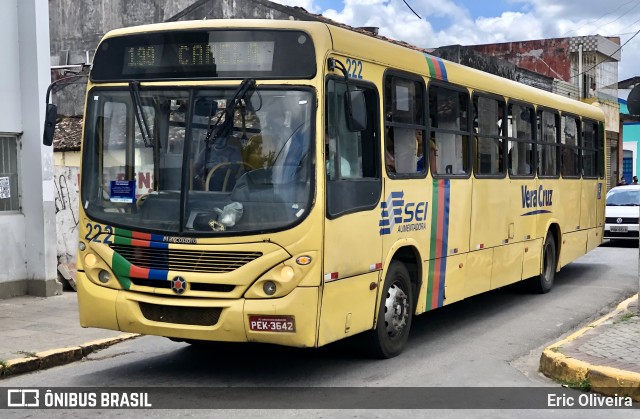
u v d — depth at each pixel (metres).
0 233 11.76
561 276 15.79
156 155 7.18
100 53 7.58
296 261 6.77
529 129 12.56
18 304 11.52
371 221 7.79
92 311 7.32
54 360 8.46
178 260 6.96
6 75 11.82
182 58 7.22
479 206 10.54
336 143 7.21
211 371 7.98
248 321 6.78
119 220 7.22
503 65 30.25
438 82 9.44
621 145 47.09
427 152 9.11
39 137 11.95
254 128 6.97
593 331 9.20
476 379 7.68
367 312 7.83
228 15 23.12
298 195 6.83
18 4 12.02
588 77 40.47
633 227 21.19
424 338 9.72
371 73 7.93
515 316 11.36
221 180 6.96
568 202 14.48
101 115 7.49
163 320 7.05
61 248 13.30
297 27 7.03
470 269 10.31
